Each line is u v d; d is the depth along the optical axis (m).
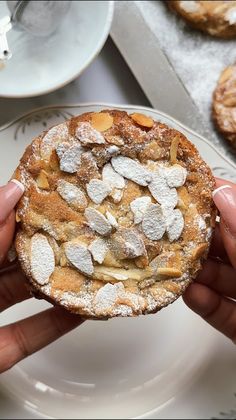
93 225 0.26
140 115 0.27
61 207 0.26
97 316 0.26
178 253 0.26
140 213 0.26
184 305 0.34
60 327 0.30
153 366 0.34
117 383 0.33
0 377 0.33
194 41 0.35
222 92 0.35
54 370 0.33
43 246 0.26
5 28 0.33
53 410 0.33
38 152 0.27
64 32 0.33
